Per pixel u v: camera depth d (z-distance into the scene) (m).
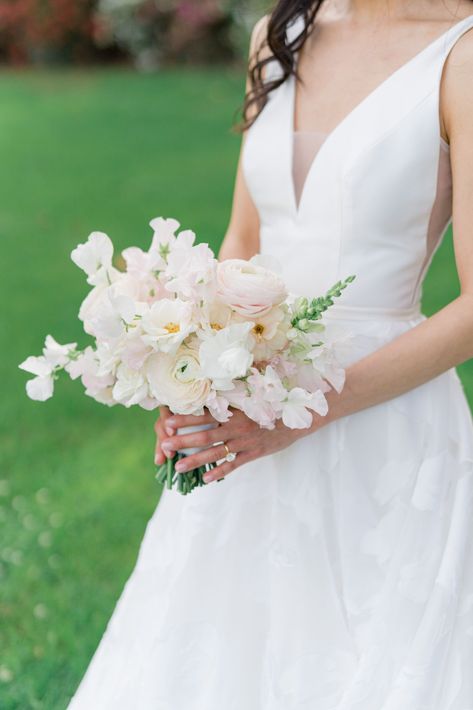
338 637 2.11
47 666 3.05
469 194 1.95
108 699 2.32
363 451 2.11
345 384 2.01
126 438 4.55
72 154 9.63
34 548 3.68
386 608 2.04
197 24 14.38
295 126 2.22
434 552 2.04
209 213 7.72
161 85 12.86
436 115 2.00
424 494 2.06
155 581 2.35
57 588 3.46
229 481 2.20
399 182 2.03
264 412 1.85
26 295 6.25
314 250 2.15
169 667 2.17
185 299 1.91
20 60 15.20
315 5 2.23
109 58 15.28
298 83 2.24
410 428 2.09
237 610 2.17
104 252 2.00
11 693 2.94
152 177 8.80
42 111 11.54
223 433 1.98
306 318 1.85
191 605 2.18
